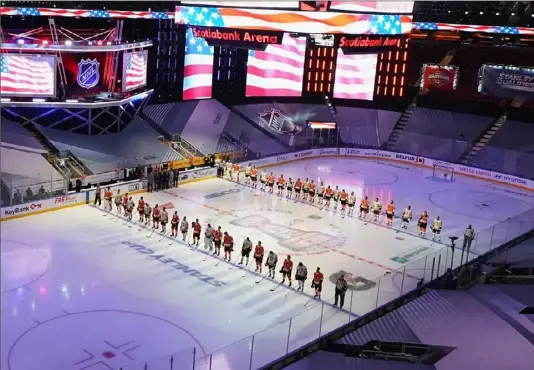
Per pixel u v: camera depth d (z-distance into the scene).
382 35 25.77
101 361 17.70
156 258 26.94
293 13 22.58
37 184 32.47
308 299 23.44
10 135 37.91
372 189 42.91
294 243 30.28
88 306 21.53
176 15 23.55
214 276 25.30
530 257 27.81
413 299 22.89
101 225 31.12
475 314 21.64
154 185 38.75
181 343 19.20
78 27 46.09
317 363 17.53
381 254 29.41
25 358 17.55
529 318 21.08
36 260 25.62
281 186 39.59
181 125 48.09
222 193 39.34
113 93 43.62
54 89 39.56
